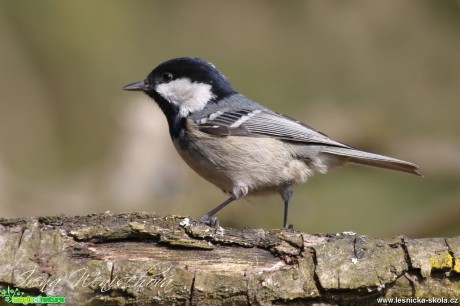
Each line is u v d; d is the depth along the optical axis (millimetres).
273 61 15891
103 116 15297
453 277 6754
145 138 12367
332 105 14664
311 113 13961
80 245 6891
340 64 15461
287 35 15977
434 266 6734
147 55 16031
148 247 6992
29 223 6992
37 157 14508
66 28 15797
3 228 6953
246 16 16266
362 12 15422
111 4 16312
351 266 6762
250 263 6918
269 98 15602
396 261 6773
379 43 15297
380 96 15008
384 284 6691
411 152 12711
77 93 15359
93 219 7047
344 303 6781
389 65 15125
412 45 15070
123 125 12625
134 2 16594
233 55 16031
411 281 6734
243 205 12070
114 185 12000
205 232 7012
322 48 15672
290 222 12414
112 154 12523
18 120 14734
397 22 15172
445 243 6891
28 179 13969
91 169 12578
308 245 6941
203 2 16438
